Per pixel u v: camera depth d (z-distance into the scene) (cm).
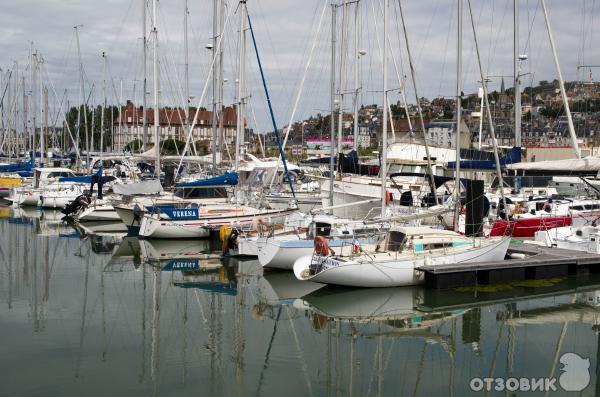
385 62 1959
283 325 1458
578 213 2436
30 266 2075
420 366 1216
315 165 3959
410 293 1700
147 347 1280
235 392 1062
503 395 1084
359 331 1424
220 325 1448
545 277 1880
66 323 1434
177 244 2497
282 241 1925
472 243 1817
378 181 2702
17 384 1069
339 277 1647
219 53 3084
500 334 1412
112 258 2225
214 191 2706
